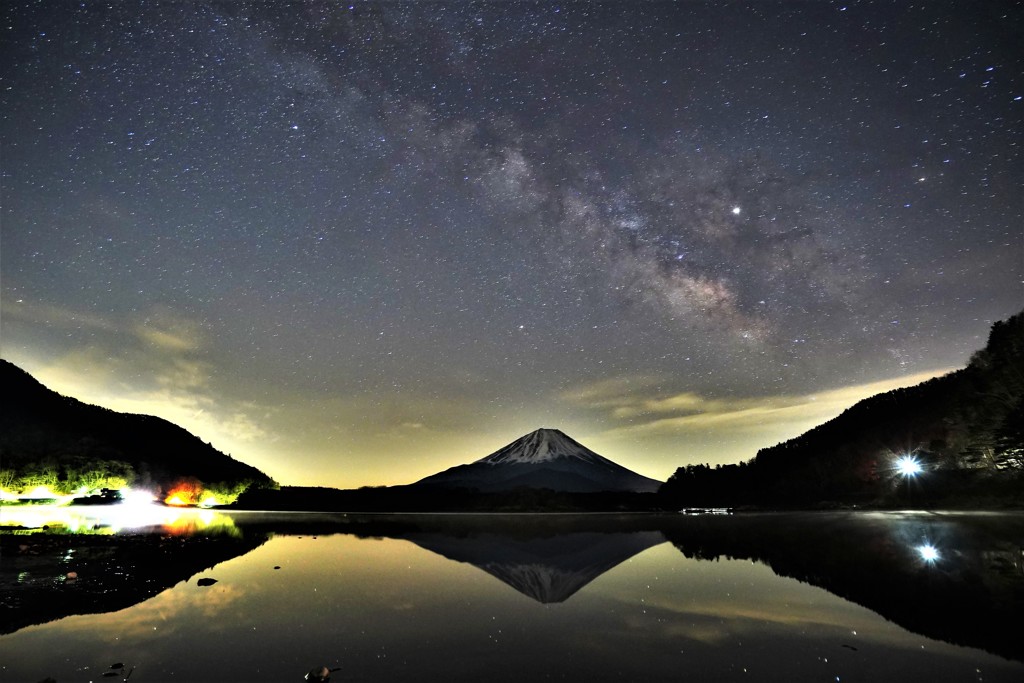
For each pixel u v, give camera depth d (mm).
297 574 14930
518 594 12219
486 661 7641
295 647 8258
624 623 9641
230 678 7004
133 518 40531
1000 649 7914
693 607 10773
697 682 6828
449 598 11797
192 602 11281
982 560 15414
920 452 51688
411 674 7156
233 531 29453
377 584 13430
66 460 76125
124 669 7301
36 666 7398
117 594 12008
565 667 7406
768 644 8297
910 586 12211
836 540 21359
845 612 10133
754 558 17359
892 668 7219
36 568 15305
